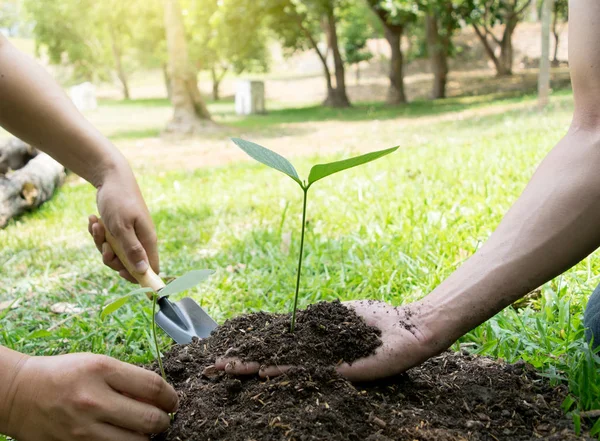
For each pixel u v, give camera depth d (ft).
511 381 5.66
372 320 5.53
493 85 70.85
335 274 9.73
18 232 15.40
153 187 20.63
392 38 61.93
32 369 4.43
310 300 8.84
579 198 4.67
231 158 29.84
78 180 22.84
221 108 72.28
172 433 4.97
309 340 5.42
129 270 7.08
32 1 100.89
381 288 8.71
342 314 5.65
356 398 5.03
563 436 4.82
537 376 5.86
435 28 63.82
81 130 6.98
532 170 15.26
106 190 6.91
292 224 13.17
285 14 63.10
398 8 55.26
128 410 4.48
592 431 4.84
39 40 103.45
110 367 4.52
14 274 11.83
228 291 9.43
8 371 4.42
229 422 4.90
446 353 6.49
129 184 7.01
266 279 9.80
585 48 4.83
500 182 14.51
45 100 6.87
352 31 83.41
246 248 11.71
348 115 53.57
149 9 77.71
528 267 4.81
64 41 102.22
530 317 7.43
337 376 5.15
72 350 7.74
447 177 16.07
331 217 13.21
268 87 94.07
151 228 7.06
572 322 7.08
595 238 4.71
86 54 104.22
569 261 4.77
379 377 5.26
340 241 11.28
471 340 7.11
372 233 11.38
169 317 7.08
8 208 16.29
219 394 5.30
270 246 11.34
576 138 4.89
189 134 42.37
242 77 109.40
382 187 15.65
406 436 4.72
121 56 106.01
